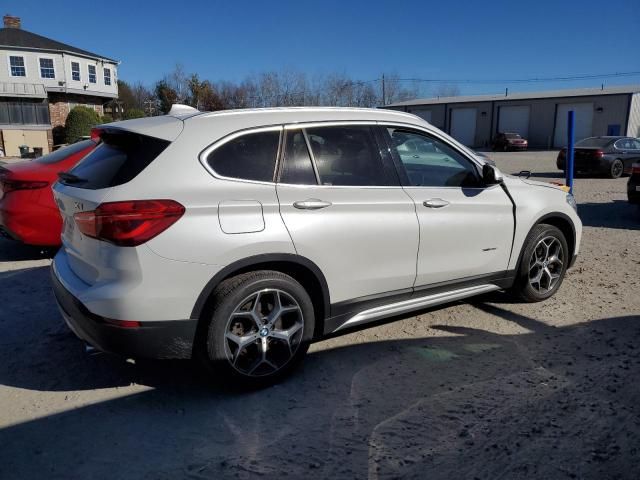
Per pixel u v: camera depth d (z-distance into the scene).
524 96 44.38
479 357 3.92
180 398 3.41
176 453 2.85
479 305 5.00
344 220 3.60
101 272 3.10
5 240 7.61
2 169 6.34
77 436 3.00
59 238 6.21
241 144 3.40
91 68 44.12
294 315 3.52
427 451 2.83
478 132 46.16
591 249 7.23
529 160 28.05
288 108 3.69
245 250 3.23
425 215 4.00
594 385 3.48
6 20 41.56
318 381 3.59
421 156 4.14
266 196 3.35
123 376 3.69
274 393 3.44
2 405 3.32
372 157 3.88
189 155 3.23
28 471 2.71
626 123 38.22
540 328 4.45
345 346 4.12
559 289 5.45
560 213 4.94
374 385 3.53
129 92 67.12
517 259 4.71
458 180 4.36
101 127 3.63
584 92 42.19
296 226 3.41
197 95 52.59
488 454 2.80
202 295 3.16
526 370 3.71
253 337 3.37
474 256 4.35
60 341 4.25
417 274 4.03
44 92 40.12
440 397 3.37
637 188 9.73
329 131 3.73
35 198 5.99
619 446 2.86
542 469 2.68
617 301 5.07
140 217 2.98
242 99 56.94
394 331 4.41
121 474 2.69
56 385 3.57
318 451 2.85
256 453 2.84
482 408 3.23
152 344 3.11
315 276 3.55
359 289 3.77
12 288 5.51
